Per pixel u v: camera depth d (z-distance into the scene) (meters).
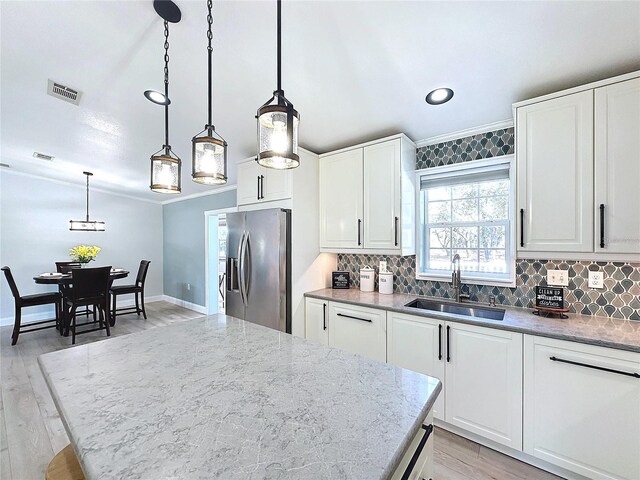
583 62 1.58
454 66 1.71
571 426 1.57
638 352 1.39
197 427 0.76
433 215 2.71
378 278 2.94
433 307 2.49
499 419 1.79
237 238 2.97
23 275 4.89
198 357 1.23
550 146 1.74
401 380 1.04
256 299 2.77
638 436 1.41
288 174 2.75
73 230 5.04
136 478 0.59
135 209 6.14
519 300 2.21
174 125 2.77
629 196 1.53
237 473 0.61
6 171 4.70
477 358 1.87
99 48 1.83
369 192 2.62
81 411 0.83
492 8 1.33
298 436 0.73
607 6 1.27
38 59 1.95
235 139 2.91
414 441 0.91
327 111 2.30
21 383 2.78
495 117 2.22
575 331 1.62
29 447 1.93
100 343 1.40
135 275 6.14
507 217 2.32
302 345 1.38
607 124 1.58
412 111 2.21
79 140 3.27
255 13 1.48
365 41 1.58
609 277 1.87
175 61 1.89
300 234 2.80
